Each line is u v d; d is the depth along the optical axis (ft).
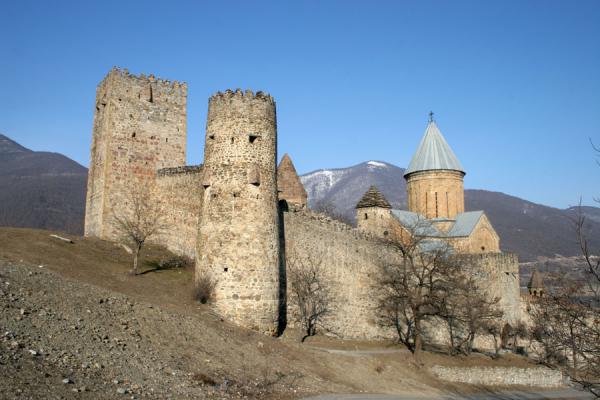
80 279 103.55
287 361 94.38
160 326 86.94
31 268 93.76
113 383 62.80
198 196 143.95
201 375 74.33
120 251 140.77
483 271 199.41
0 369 56.08
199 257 112.16
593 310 55.31
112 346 73.26
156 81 166.40
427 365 130.52
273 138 117.50
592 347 58.18
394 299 145.79
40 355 63.10
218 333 94.32
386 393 95.14
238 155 112.37
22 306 74.43
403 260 157.99
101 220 151.53
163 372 71.41
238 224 109.40
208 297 107.96
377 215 201.87
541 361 65.87
